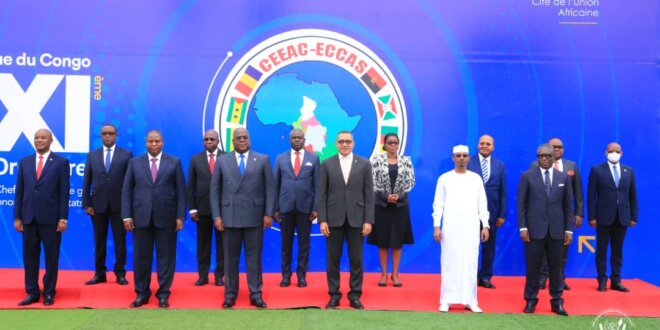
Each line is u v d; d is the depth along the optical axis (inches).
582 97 291.4
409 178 257.0
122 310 234.4
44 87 288.8
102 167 255.3
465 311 242.2
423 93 291.1
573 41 291.6
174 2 290.7
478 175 247.3
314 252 289.7
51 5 289.4
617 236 259.6
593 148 290.5
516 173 290.5
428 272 289.4
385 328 214.4
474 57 291.4
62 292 248.2
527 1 291.9
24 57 288.7
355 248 239.9
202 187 255.6
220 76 291.0
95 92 289.4
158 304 242.5
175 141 290.2
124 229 256.4
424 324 220.7
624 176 257.4
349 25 291.3
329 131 291.0
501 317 232.7
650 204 289.4
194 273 286.5
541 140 290.7
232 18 291.0
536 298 241.6
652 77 291.3
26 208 236.2
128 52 290.4
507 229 290.4
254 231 238.4
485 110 291.0
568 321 228.2
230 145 290.8
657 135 290.5
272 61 291.4
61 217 237.6
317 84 291.4
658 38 291.3
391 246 255.8
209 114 290.5
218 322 217.8
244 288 256.1
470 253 241.6
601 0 292.0
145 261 239.0
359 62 291.4
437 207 246.4
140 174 236.4
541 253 238.8
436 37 291.6
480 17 291.7
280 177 259.6
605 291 256.4
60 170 238.5
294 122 291.0
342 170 238.8
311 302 247.3
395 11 291.4
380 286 257.4
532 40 291.6
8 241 287.6
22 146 288.4
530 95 291.4
